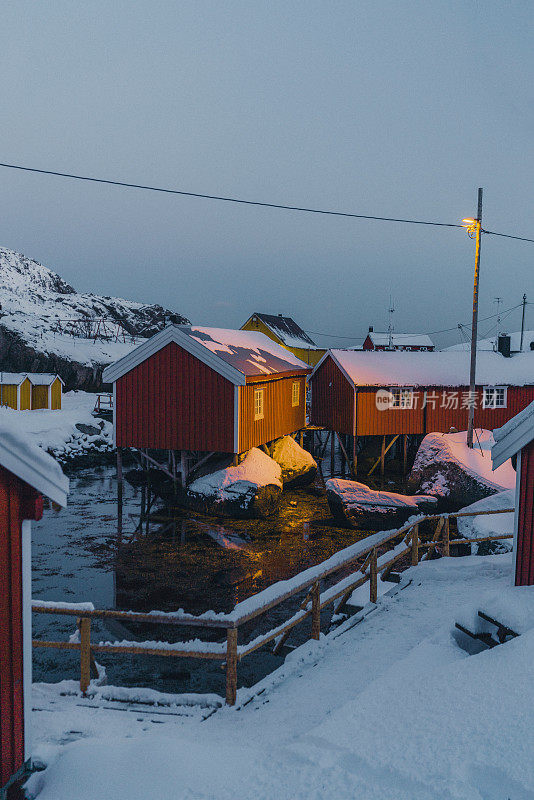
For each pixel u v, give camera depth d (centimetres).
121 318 9506
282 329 7206
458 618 656
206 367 2458
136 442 2556
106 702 626
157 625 1314
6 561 441
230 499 2364
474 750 383
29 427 3650
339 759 397
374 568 927
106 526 2223
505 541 1441
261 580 1645
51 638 1246
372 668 656
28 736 462
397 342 6631
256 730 512
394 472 3400
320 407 3628
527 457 807
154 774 390
